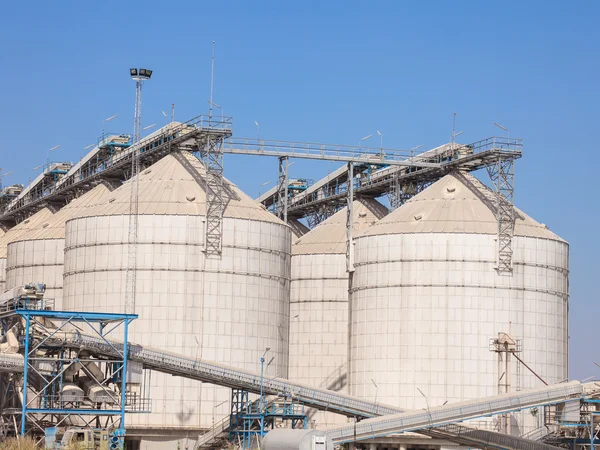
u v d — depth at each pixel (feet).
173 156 518.37
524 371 488.85
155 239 481.46
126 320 409.08
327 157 533.14
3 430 412.98
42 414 418.31
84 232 494.18
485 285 491.72
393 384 496.23
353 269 522.47
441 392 487.61
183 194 493.36
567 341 509.35
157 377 473.67
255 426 439.63
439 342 490.49
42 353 411.54
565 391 433.07
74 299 494.59
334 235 584.40
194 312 479.41
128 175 576.61
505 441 437.58
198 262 481.87
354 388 512.22
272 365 493.36
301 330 570.46
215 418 474.90
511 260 494.59
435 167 536.42
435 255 495.41
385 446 487.61
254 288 490.08
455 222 500.74
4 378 434.30
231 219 488.02
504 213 498.28
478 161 516.73
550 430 472.03
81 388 415.03
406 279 499.10
